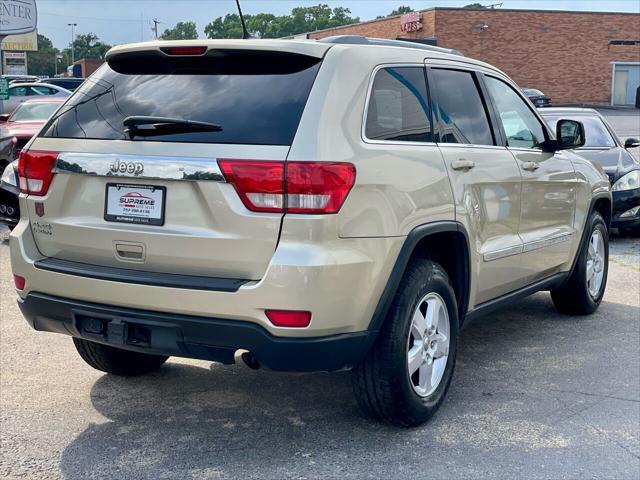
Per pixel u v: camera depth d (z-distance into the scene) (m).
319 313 3.42
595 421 4.31
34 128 12.73
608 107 50.72
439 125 4.36
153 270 3.67
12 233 4.12
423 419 4.12
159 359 5.00
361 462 3.77
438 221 4.09
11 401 4.48
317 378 4.93
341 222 3.48
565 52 50.78
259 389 4.74
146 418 4.29
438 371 4.24
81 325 3.87
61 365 5.12
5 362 5.15
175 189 3.59
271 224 3.41
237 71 3.81
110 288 3.68
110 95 4.01
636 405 4.56
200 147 3.54
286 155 3.41
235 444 3.96
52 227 3.95
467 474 3.66
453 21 48.09
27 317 4.08
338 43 3.86
